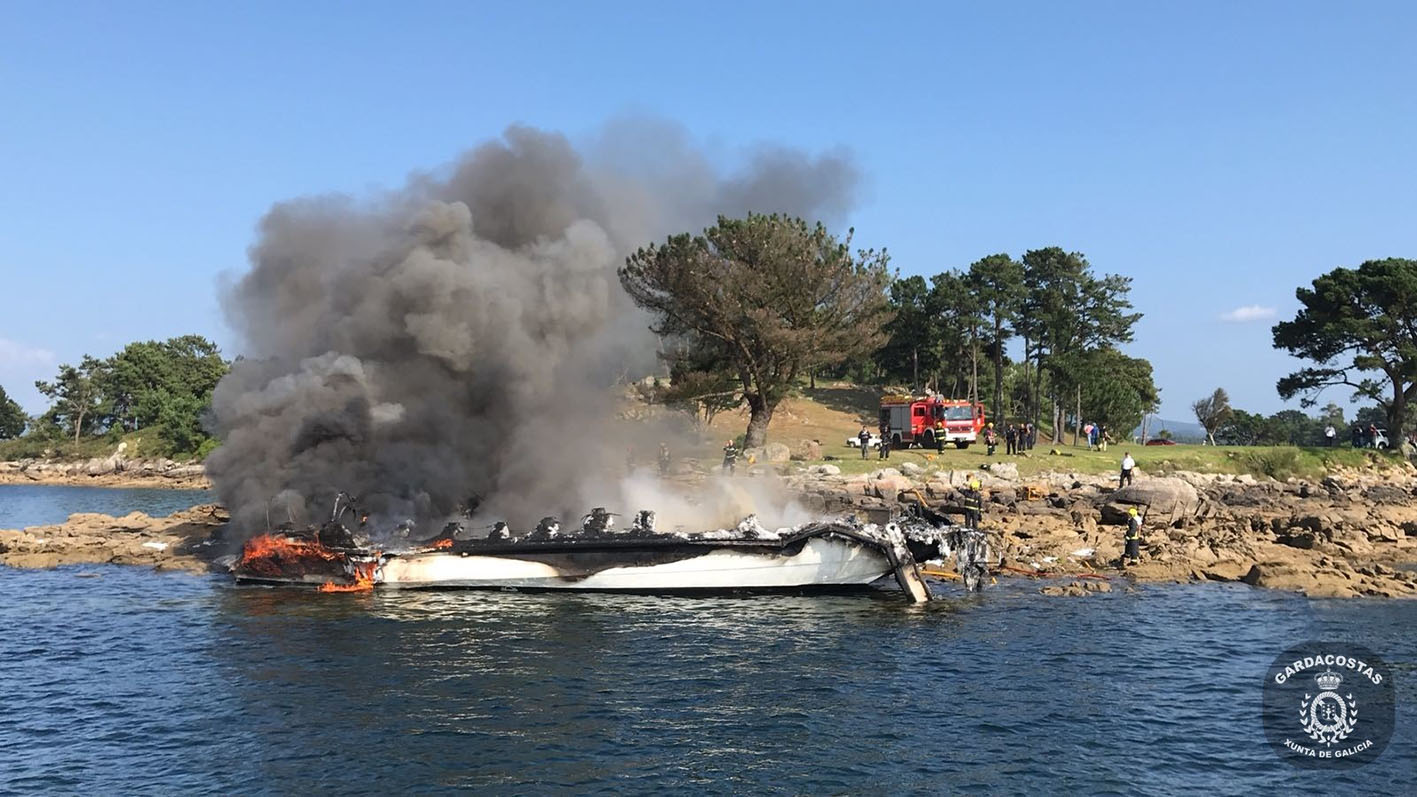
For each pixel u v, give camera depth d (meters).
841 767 19.08
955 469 67.25
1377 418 160.38
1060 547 45.16
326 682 24.55
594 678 24.86
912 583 34.47
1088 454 76.19
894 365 126.94
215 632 30.00
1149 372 127.06
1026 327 116.06
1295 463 76.75
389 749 19.94
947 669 25.92
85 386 164.25
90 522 55.62
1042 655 27.31
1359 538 46.16
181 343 173.12
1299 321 92.38
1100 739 20.70
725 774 18.72
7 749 20.03
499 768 18.95
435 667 25.89
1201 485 68.31
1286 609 33.28
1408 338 88.94
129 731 21.06
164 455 140.25
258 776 18.56
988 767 19.12
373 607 33.75
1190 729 21.39
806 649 27.84
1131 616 32.25
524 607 33.66
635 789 17.97
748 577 35.53
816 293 68.50
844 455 75.94
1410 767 19.27
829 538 35.00
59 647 28.27
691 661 26.50
